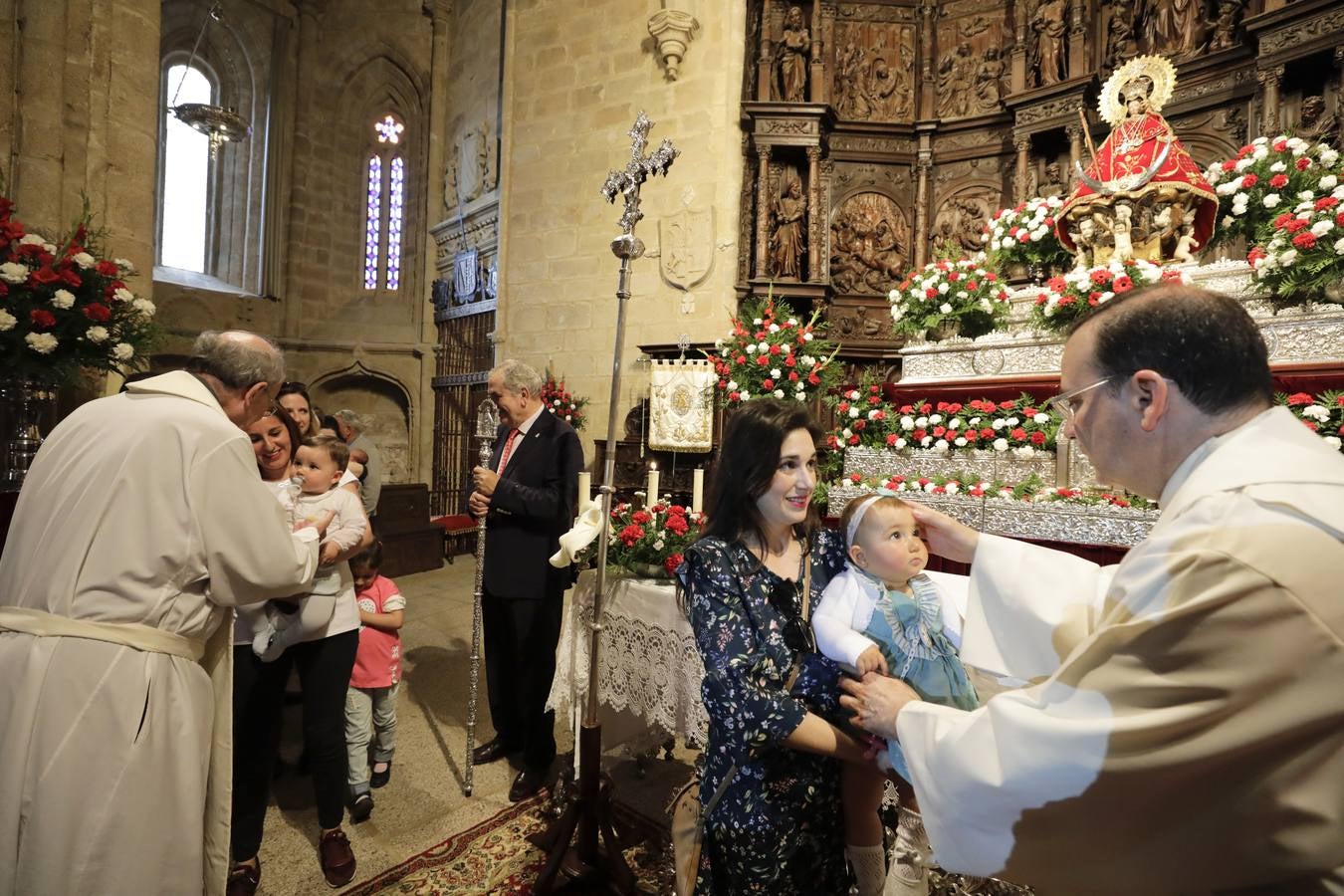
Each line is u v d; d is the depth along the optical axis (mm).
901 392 4242
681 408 6711
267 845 2529
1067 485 3348
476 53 11703
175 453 1602
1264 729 768
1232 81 5922
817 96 7516
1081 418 1103
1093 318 1107
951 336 4199
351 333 12648
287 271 12391
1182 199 3750
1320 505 845
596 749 2256
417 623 5504
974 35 7594
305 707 2393
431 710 3785
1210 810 818
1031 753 886
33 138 4152
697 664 2326
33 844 1396
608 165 8164
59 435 1679
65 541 1548
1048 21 6898
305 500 2490
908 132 7688
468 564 8227
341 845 2381
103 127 4488
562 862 2295
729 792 1457
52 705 1438
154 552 1553
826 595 1468
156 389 1715
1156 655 819
